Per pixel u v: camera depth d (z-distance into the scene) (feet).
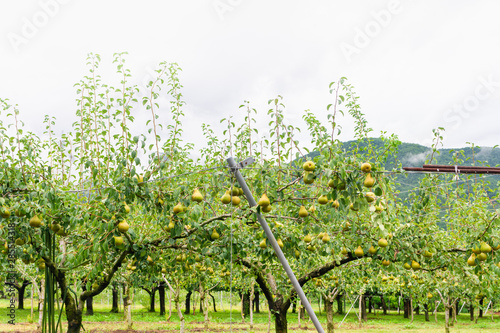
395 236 30.58
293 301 40.04
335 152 20.97
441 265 32.30
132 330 79.87
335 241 28.94
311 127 28.86
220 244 27.84
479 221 28.43
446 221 31.50
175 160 25.77
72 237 29.12
